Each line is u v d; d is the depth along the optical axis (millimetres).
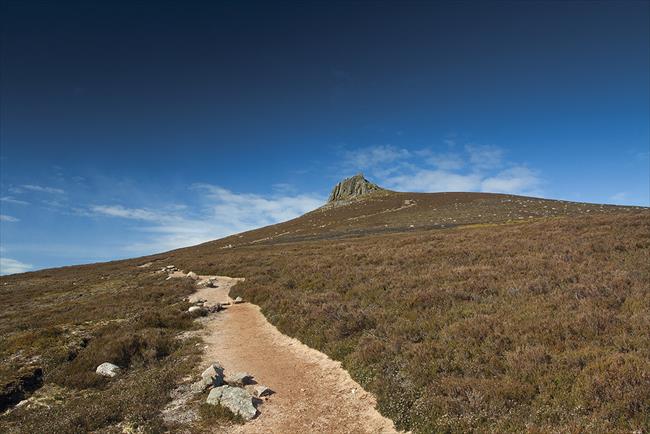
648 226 26234
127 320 20906
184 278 38219
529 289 15648
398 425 8844
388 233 64875
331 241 57656
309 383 12070
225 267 42594
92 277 49938
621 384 7875
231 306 24875
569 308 12742
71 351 15656
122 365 14773
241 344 16781
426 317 14398
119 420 10023
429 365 10555
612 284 14609
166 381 12445
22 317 25062
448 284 18141
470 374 9781
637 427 6867
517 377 9227
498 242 28547
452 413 8453
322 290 22750
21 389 12500
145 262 67000
